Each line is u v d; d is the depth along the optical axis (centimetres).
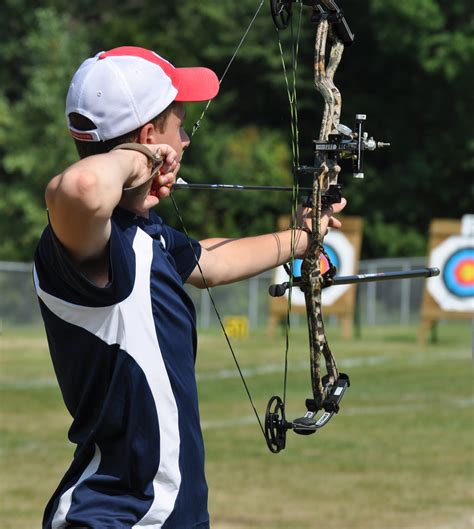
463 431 2242
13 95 6900
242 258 685
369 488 1725
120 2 7138
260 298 5466
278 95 6731
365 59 6919
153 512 579
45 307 575
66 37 6234
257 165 6391
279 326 5269
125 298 574
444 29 6600
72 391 591
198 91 611
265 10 6594
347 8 6756
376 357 3694
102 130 592
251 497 1661
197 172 6331
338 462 1927
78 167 521
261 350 3975
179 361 594
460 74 6531
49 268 563
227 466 1892
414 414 2464
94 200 514
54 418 2450
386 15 6438
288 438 2169
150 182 580
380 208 6825
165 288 593
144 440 580
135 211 598
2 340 4403
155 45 6550
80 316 569
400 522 1511
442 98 6825
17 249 6212
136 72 594
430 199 6888
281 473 1834
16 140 6134
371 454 1995
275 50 6494
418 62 6738
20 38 6875
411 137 6988
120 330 574
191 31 6725
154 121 601
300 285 643
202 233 6319
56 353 585
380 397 2742
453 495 1673
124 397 578
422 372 3256
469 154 6781
